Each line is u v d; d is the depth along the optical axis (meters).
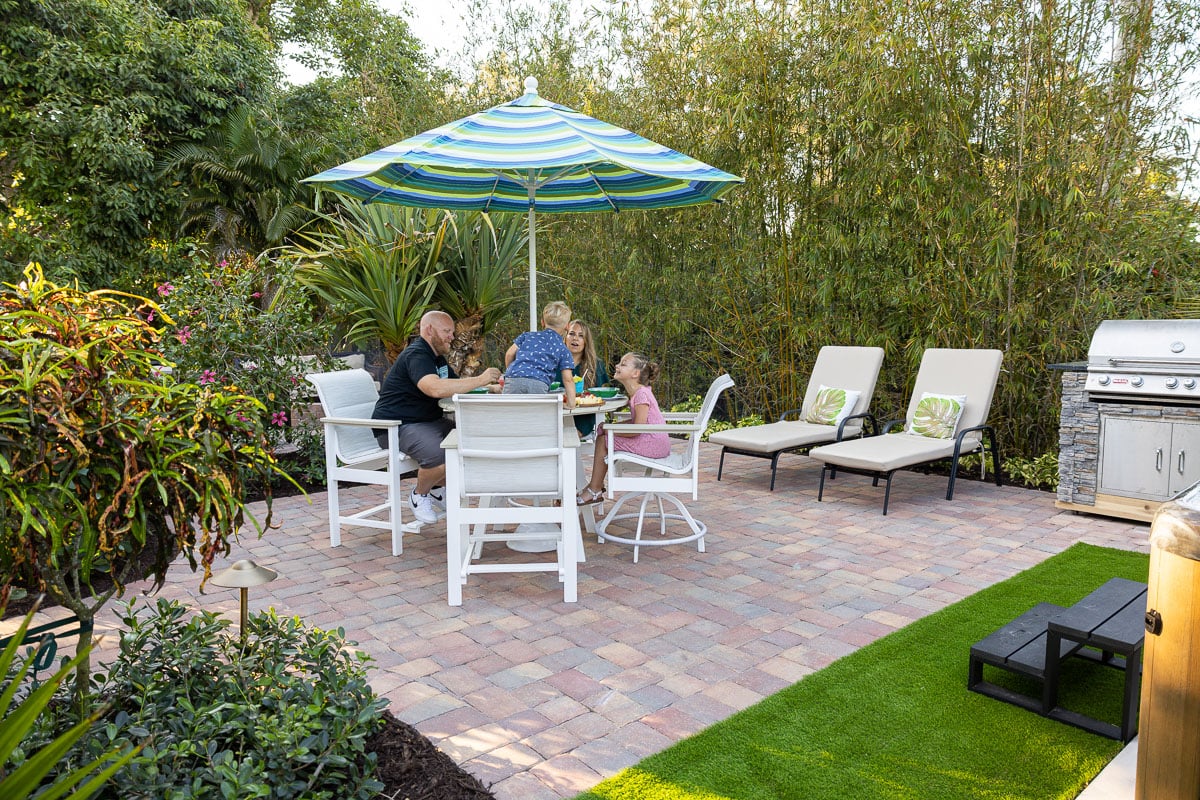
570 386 4.32
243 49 11.78
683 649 2.90
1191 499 1.70
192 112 11.03
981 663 2.51
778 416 7.20
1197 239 4.98
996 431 5.93
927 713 2.38
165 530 1.70
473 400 3.18
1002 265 5.32
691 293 7.22
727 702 2.49
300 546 4.26
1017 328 5.51
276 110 11.95
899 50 5.24
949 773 2.06
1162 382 4.30
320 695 1.92
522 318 8.76
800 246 6.41
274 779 1.72
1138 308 5.14
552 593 3.52
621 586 3.61
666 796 1.97
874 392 6.50
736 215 6.69
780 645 2.93
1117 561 3.85
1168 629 1.62
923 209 5.51
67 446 1.45
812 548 4.18
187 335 5.35
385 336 6.85
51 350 1.43
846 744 2.21
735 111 6.18
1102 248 4.99
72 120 9.66
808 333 6.59
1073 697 2.49
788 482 5.89
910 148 5.59
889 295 5.97
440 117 9.12
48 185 9.99
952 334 5.80
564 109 4.22
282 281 5.99
